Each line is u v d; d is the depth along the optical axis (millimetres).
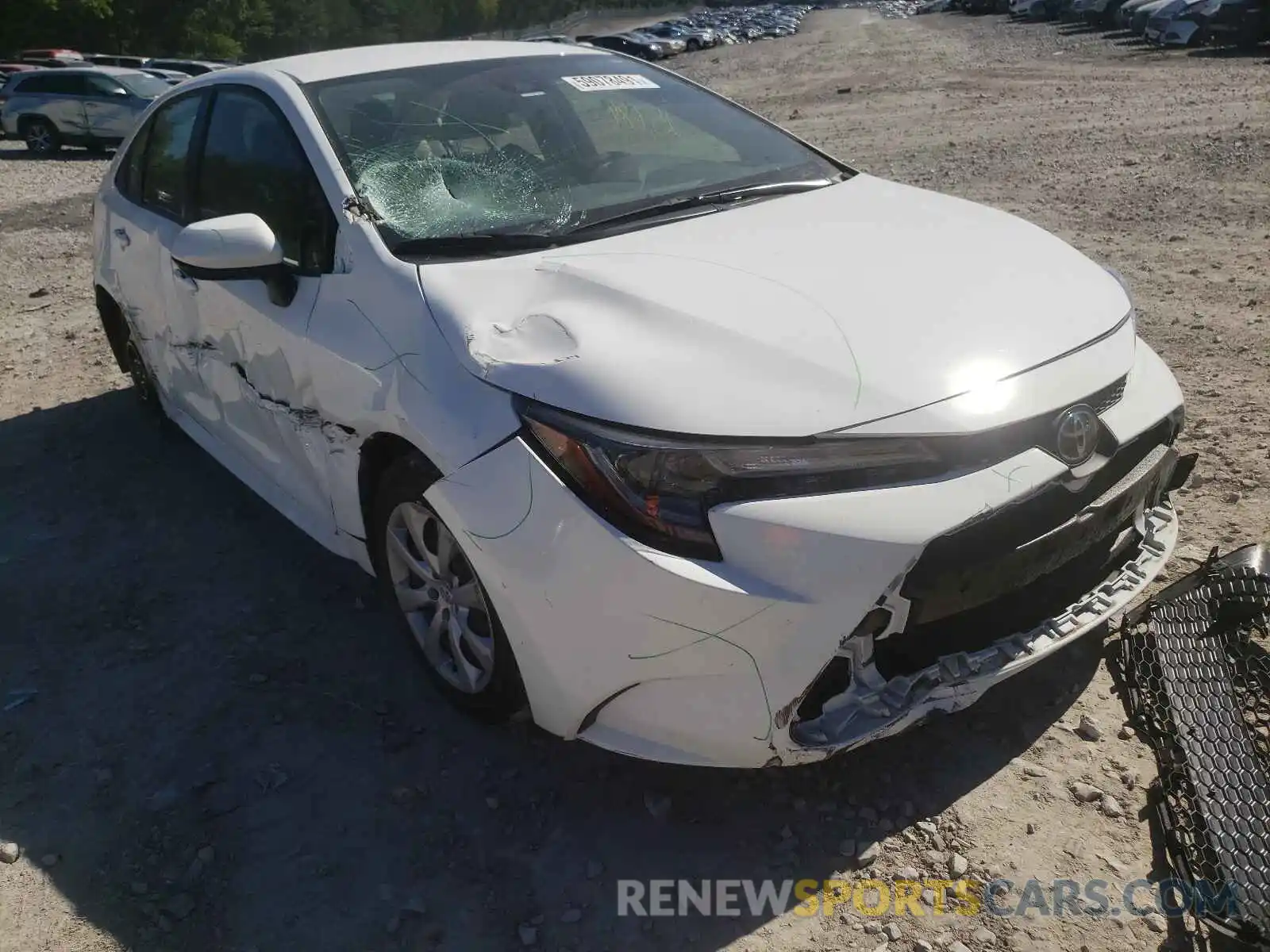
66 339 6461
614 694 2242
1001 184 9438
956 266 2627
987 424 2150
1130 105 14648
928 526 2072
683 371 2193
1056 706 2711
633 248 2744
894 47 35250
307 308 2951
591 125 3484
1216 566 2766
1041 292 2559
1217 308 5512
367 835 2494
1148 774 2475
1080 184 9109
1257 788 2217
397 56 3594
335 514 3068
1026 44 29859
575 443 2178
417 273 2674
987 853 2311
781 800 2498
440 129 3236
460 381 2408
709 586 2051
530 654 2320
